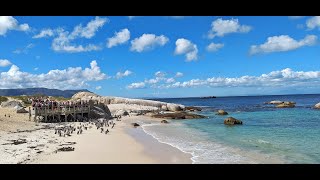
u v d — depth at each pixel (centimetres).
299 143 3453
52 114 5878
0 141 3347
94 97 10469
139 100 10556
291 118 6744
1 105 7106
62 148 3052
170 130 5028
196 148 3203
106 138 3956
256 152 2962
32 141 3441
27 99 9188
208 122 6406
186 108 10800
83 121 6247
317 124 5416
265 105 13600
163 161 2606
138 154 2888
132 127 5578
